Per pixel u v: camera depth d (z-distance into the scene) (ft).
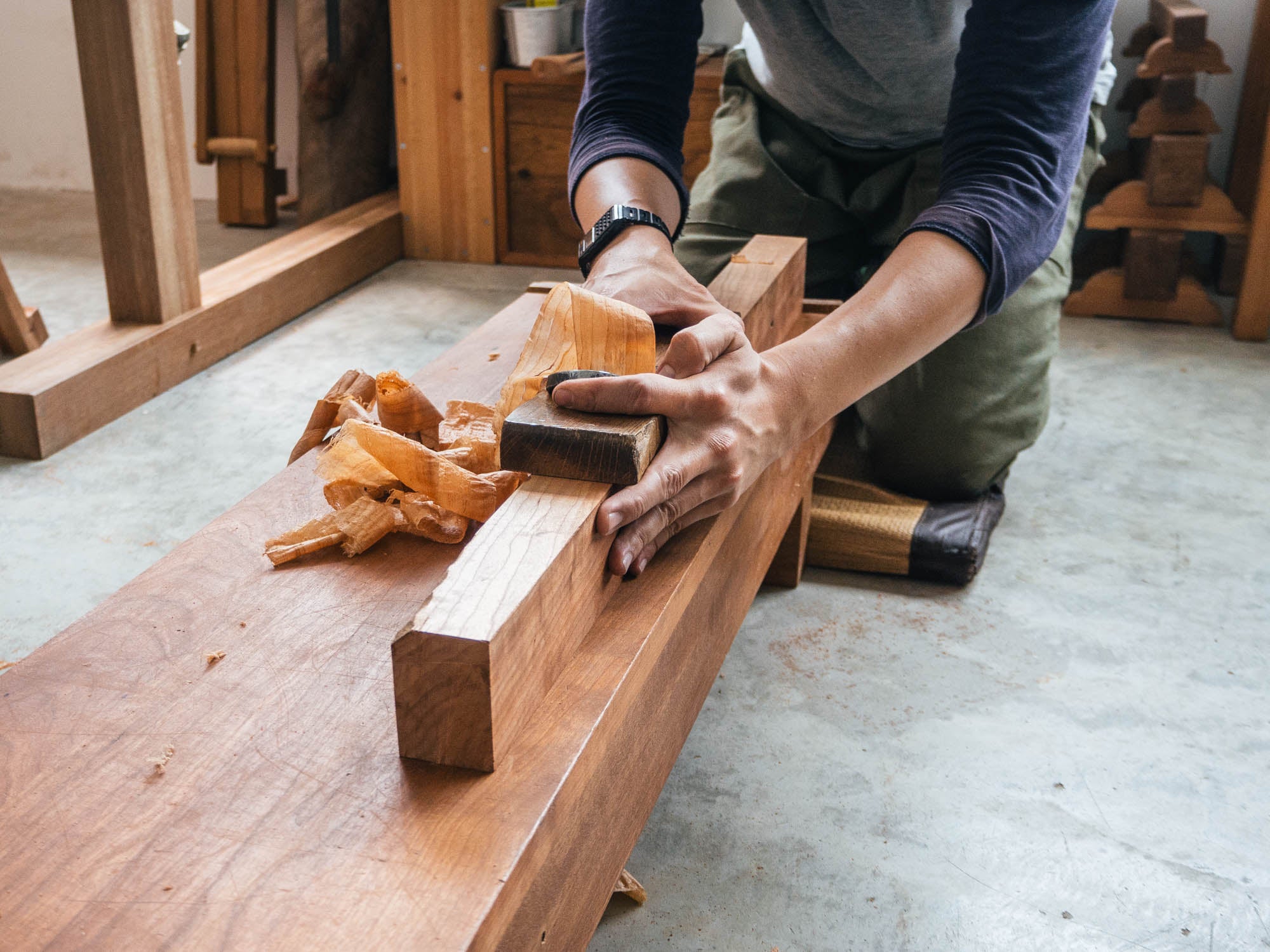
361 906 1.64
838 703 4.00
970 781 3.61
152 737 2.03
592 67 4.18
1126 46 8.71
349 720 2.07
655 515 2.43
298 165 9.94
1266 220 7.45
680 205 4.00
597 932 3.02
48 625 4.33
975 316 3.19
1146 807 3.50
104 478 5.61
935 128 5.41
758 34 5.16
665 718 2.55
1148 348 7.60
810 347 2.82
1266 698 4.03
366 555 2.69
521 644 1.89
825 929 3.05
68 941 1.59
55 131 11.10
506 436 2.29
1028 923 3.07
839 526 4.82
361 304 8.48
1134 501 5.52
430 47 9.03
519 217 9.48
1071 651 4.32
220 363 7.22
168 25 6.39
